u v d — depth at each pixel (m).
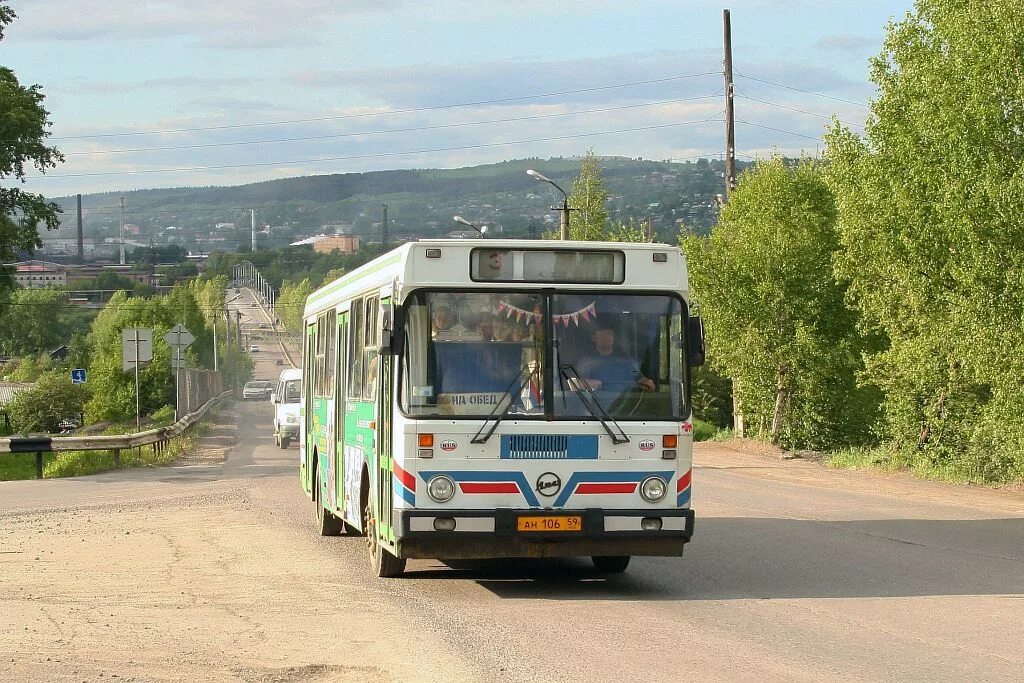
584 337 14.05
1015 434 30.28
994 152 29.08
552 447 13.84
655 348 14.17
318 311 21.78
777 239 50.94
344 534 20.69
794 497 28.12
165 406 98.19
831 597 13.94
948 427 37.69
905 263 33.88
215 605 13.65
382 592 14.53
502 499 13.76
